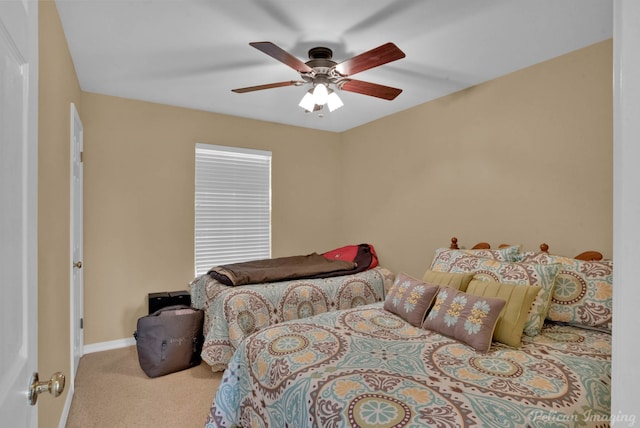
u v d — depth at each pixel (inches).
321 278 130.9
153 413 88.4
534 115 106.1
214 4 75.9
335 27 85.4
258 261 144.5
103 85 122.2
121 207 134.7
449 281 88.7
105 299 131.6
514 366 60.4
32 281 31.9
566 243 99.2
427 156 140.1
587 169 95.0
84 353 126.9
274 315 112.2
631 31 17.2
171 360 110.4
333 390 53.2
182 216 147.3
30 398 30.4
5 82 25.8
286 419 57.4
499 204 115.4
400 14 80.1
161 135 142.7
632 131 17.0
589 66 94.5
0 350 24.3
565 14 79.9
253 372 69.0
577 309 78.7
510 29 86.4
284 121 168.9
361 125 174.4
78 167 115.4
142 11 78.0
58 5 75.2
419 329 80.6
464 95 126.0
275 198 171.2
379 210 163.8
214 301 115.6
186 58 101.2
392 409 47.5
